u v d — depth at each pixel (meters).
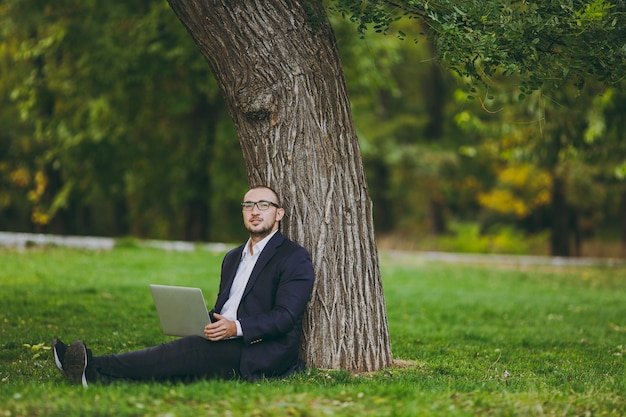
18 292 12.40
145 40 19.77
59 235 26.20
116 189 24.61
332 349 6.99
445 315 12.64
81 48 20.23
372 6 7.01
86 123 21.98
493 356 8.89
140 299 12.41
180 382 6.03
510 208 30.83
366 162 30.62
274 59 6.91
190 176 24.80
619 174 19.69
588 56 7.00
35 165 24.61
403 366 7.57
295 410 5.35
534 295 15.91
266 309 6.43
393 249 27.44
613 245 29.94
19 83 22.22
